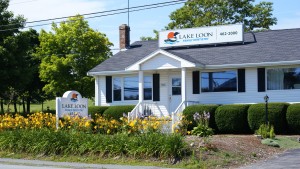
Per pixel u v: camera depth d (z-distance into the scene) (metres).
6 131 19.27
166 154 15.08
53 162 16.09
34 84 44.25
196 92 26.98
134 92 28.98
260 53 26.09
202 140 16.61
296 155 16.47
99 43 40.53
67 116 19.20
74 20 38.00
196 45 29.22
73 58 39.16
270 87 25.25
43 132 18.02
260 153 16.70
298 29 28.25
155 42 32.44
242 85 25.83
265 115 22.58
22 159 17.12
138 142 15.85
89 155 16.50
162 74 28.27
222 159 14.95
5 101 47.59
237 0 47.88
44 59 40.00
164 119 18.83
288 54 25.12
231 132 24.02
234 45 28.17
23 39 35.81
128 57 30.66
